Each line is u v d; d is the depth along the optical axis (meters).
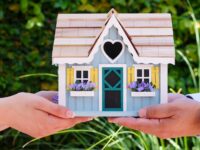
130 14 1.10
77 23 1.08
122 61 1.06
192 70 1.72
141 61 1.04
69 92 1.06
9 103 1.04
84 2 1.79
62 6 1.78
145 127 1.03
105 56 1.06
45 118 1.03
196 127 1.03
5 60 1.80
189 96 1.15
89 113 1.05
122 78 1.06
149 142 1.55
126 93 1.06
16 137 1.80
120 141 1.54
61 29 1.07
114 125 1.65
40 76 1.80
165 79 1.06
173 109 1.03
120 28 1.04
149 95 1.06
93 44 1.05
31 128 1.04
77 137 1.72
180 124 1.03
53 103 1.03
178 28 1.79
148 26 1.08
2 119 1.04
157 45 1.06
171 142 1.49
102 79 1.06
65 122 1.04
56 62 1.04
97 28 1.07
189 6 1.76
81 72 1.06
